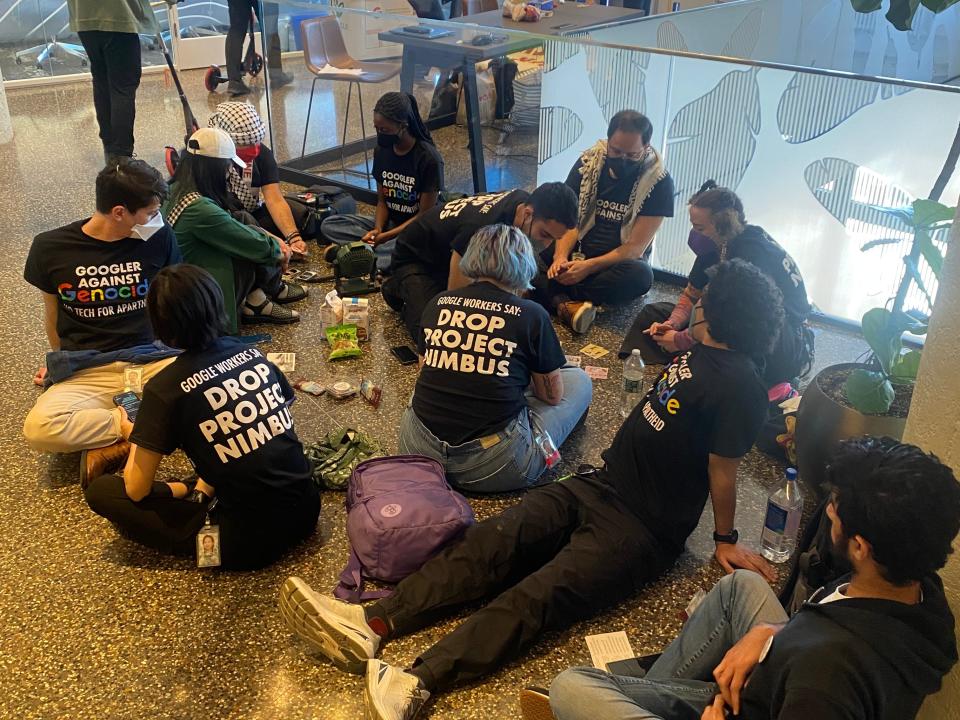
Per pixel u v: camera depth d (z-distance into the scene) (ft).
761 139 12.67
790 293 10.34
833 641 4.46
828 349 12.30
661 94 13.37
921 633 4.48
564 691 5.90
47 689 7.10
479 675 7.04
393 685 6.64
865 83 11.48
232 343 8.06
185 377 7.62
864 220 12.19
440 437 8.94
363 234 15.14
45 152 20.04
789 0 19.36
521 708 6.57
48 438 9.07
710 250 11.01
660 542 7.79
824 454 8.57
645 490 7.73
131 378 9.70
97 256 9.75
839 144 12.00
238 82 24.53
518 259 8.93
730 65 12.50
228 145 12.39
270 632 7.67
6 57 24.58
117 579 8.24
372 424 10.53
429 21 15.24
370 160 17.54
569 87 14.21
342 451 9.64
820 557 6.07
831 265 12.75
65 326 9.98
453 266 11.31
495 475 8.98
